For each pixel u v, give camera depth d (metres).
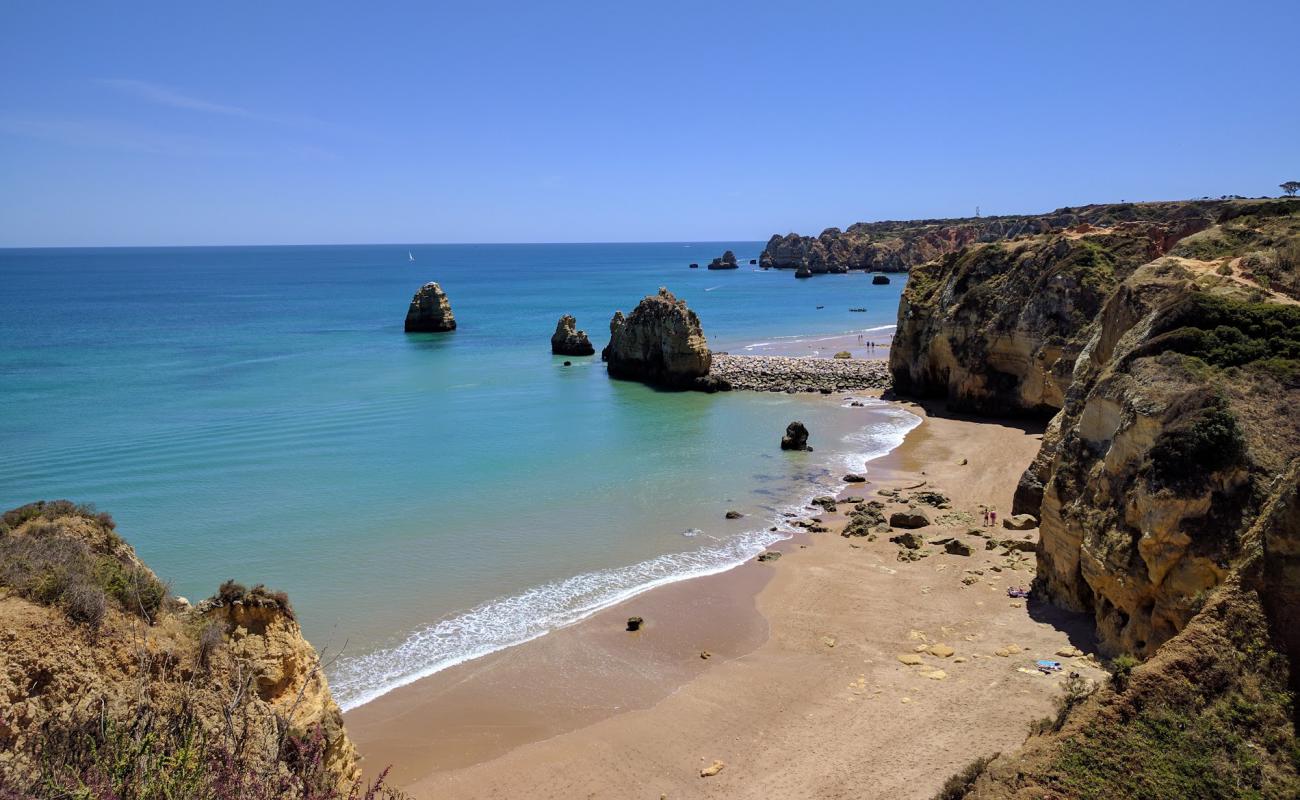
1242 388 23.33
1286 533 16.30
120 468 45.84
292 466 47.00
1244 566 16.84
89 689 11.70
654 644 27.17
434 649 26.77
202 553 33.84
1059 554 27.31
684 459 49.94
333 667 25.53
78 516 14.38
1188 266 35.06
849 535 36.62
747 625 28.45
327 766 14.58
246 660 14.17
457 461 48.69
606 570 33.19
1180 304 28.22
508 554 34.62
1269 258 33.84
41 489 41.75
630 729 22.31
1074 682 20.42
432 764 20.91
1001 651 24.75
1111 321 35.19
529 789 19.86
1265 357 24.81
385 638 27.38
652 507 40.88
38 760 10.10
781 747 20.89
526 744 21.77
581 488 43.72
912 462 49.03
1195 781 14.61
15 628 11.34
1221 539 20.28
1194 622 16.72
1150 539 21.42
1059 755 15.31
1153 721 15.43
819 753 20.38
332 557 33.81
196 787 10.02
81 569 12.91
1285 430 21.69
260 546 34.78
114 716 11.41
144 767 10.30
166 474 44.88
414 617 28.88
